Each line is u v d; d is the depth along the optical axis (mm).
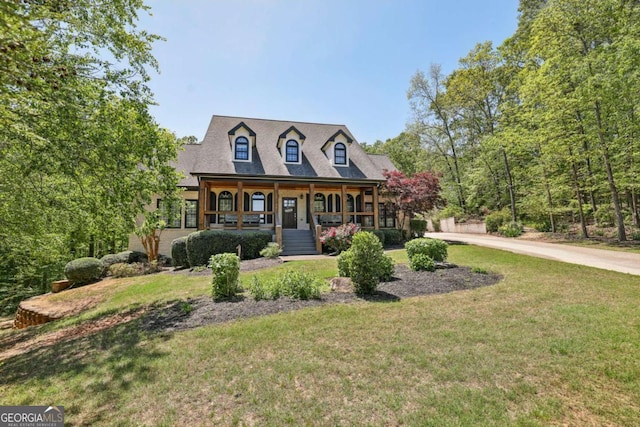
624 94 12977
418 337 4426
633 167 14445
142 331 5461
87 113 6078
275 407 2949
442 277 8094
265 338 4594
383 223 21109
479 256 11781
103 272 14234
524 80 19031
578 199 17156
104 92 6469
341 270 8250
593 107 14812
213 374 3631
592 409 2781
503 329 4633
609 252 12148
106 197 7430
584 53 15250
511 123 21641
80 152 6180
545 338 4266
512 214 22297
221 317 5730
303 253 14992
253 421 2766
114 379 3697
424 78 30406
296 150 17812
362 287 6902
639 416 2672
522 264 9875
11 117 5090
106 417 2973
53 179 7660
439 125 30953
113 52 6723
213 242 13672
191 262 13445
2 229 8234
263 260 12562
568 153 16828
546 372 3408
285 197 19109
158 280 10797
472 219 27750
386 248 16250
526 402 2895
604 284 7273
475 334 4461
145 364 4004
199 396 3211
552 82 15719
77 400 3314
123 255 15930
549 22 15836
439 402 2916
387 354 3936
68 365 4316
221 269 7086
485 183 25625
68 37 6066
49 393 3516
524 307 5637
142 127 7543
